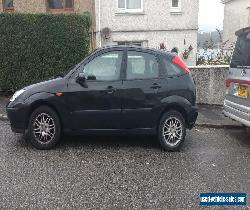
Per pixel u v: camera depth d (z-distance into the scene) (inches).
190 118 267.9
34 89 259.1
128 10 635.5
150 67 264.5
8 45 412.8
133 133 264.5
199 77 406.0
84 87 256.7
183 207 177.5
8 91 430.9
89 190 194.2
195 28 640.4
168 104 261.6
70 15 407.8
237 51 295.0
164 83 262.7
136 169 226.1
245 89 275.3
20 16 407.5
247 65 276.4
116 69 261.4
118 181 206.8
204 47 647.8
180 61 272.8
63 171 219.8
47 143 260.1
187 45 642.8
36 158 241.3
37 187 196.2
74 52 413.1
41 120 258.8
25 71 417.4
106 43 638.5
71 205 176.9
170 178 213.0
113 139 291.4
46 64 415.5
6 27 409.7
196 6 636.7
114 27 636.1
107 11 631.2
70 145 272.4
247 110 270.8
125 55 263.6
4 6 620.7
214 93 408.8
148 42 643.5
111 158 245.4
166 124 264.8
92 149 264.2
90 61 261.3
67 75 261.4
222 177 216.5
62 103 256.1
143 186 200.8
